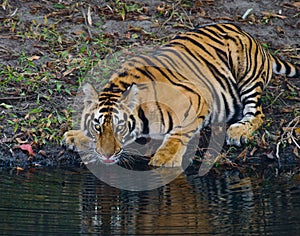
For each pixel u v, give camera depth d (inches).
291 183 443.8
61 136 503.8
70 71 560.7
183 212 390.0
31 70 562.6
